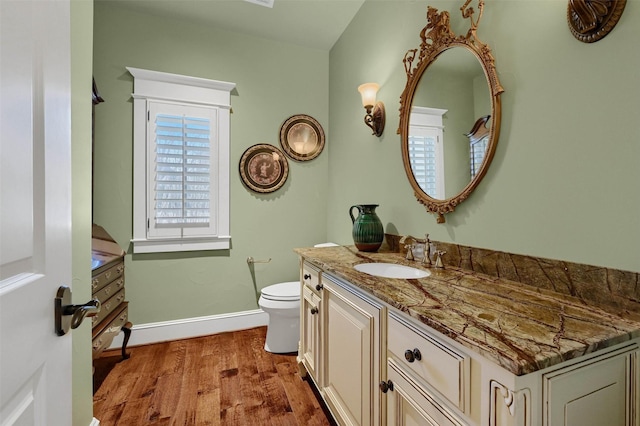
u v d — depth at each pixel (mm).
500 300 853
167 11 2246
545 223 946
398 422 864
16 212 464
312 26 2426
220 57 2461
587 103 829
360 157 2188
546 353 542
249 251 2578
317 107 2785
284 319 2139
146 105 2252
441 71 1373
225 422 1439
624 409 648
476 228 1210
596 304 807
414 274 1303
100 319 1651
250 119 2566
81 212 1254
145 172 2256
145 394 1648
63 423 603
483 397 589
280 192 2674
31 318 498
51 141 569
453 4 1323
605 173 792
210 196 2432
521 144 1019
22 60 482
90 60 1331
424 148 1481
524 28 1000
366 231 1687
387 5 1844
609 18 768
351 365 1152
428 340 744
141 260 2270
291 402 1587
